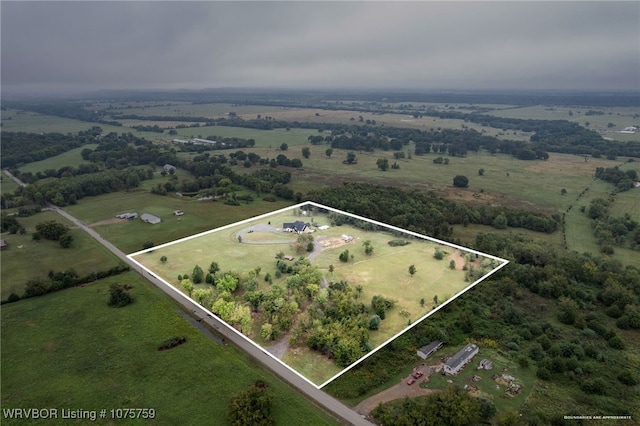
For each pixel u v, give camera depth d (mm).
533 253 118875
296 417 63844
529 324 89438
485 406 64938
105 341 83625
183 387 70875
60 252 127375
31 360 78688
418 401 67438
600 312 97000
